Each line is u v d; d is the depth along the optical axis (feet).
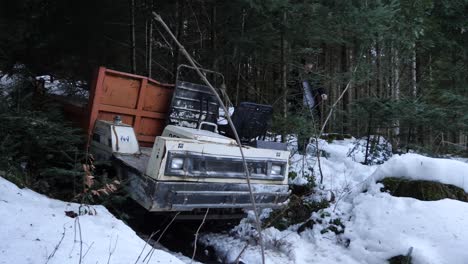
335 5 23.73
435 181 17.63
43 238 10.63
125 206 16.44
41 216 11.91
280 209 18.83
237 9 26.11
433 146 29.01
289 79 27.48
